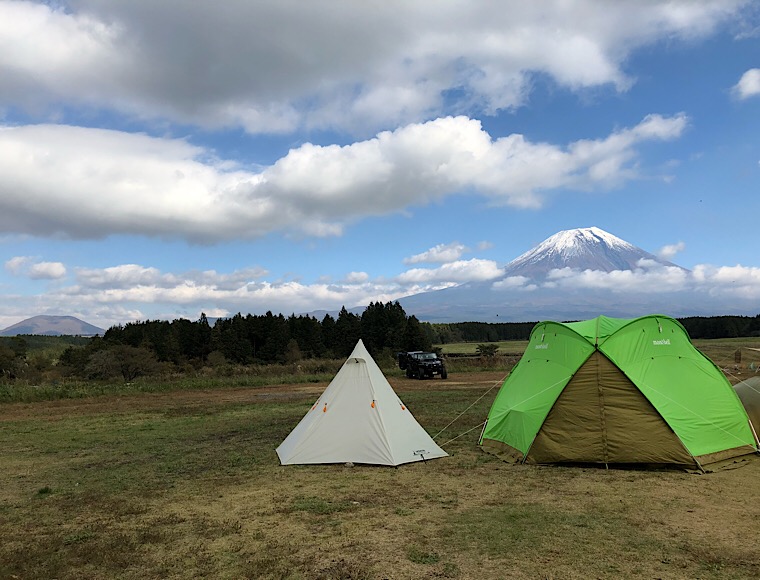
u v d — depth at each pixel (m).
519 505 6.25
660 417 7.94
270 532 5.55
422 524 5.65
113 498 7.14
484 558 4.65
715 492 6.64
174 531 5.67
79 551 5.12
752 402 9.38
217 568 4.62
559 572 4.31
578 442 8.19
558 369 8.83
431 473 8.02
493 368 33.00
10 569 4.72
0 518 6.33
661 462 7.82
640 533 5.21
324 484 7.52
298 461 8.87
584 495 6.62
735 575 4.20
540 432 8.48
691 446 7.84
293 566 4.59
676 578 4.16
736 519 5.60
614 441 8.00
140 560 4.87
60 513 6.52
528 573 4.30
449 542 5.07
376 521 5.80
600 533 5.23
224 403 18.72
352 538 5.28
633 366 8.37
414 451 8.92
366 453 8.78
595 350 8.42
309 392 22.52
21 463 9.64
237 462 9.20
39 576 4.55
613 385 8.23
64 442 11.68
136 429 13.34
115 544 5.29
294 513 6.19
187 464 9.22
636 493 6.65
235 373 31.69
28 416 16.19
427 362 28.69
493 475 7.79
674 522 5.54
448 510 6.14
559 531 5.30
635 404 8.09
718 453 8.03
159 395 21.97
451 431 11.67
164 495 7.23
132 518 6.23
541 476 7.63
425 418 13.52
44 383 26.47
